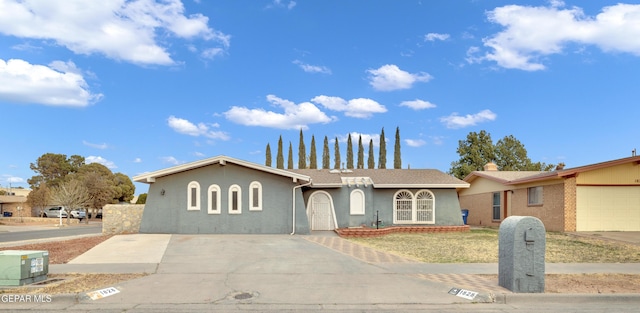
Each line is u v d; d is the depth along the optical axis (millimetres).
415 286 9688
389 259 13180
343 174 27234
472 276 10672
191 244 16453
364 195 24969
